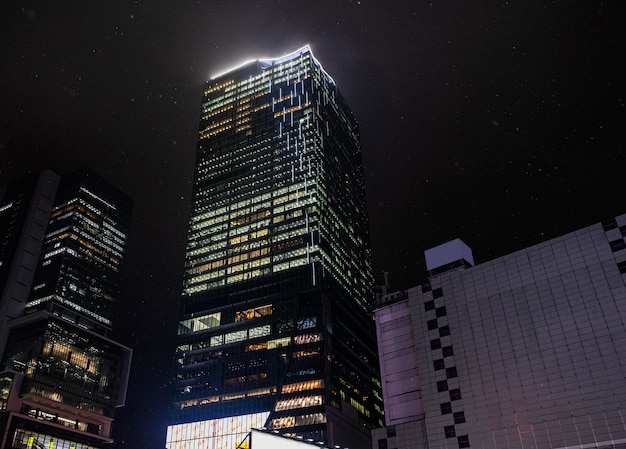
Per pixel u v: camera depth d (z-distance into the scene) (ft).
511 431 298.56
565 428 283.38
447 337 346.95
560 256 324.19
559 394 291.79
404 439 338.75
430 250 395.14
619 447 266.16
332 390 644.69
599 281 305.12
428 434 326.65
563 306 310.45
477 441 306.76
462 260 378.12
